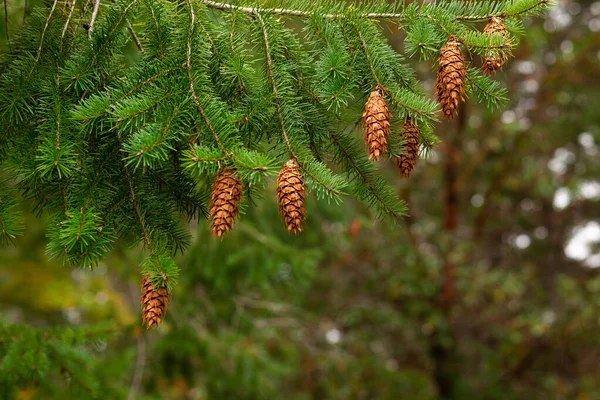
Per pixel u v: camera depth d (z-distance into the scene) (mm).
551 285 8570
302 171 1524
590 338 7207
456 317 7930
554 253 8875
